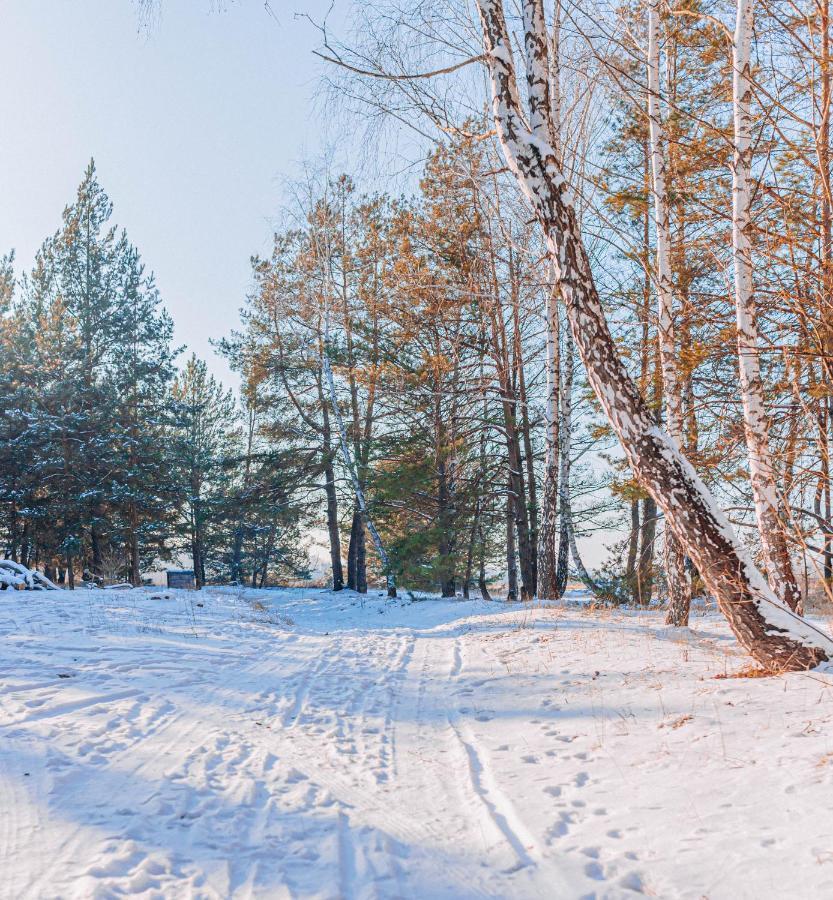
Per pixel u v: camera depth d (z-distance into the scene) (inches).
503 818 168.2
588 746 217.0
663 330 436.5
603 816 162.7
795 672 259.9
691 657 336.5
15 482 1261.1
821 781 156.2
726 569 273.1
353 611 890.1
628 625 471.5
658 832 148.9
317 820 169.3
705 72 485.4
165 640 447.2
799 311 241.9
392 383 968.9
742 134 305.9
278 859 146.6
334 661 419.5
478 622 593.9
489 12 295.6
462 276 748.0
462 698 310.2
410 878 138.3
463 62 301.4
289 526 1363.2
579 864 139.6
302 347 1143.0
